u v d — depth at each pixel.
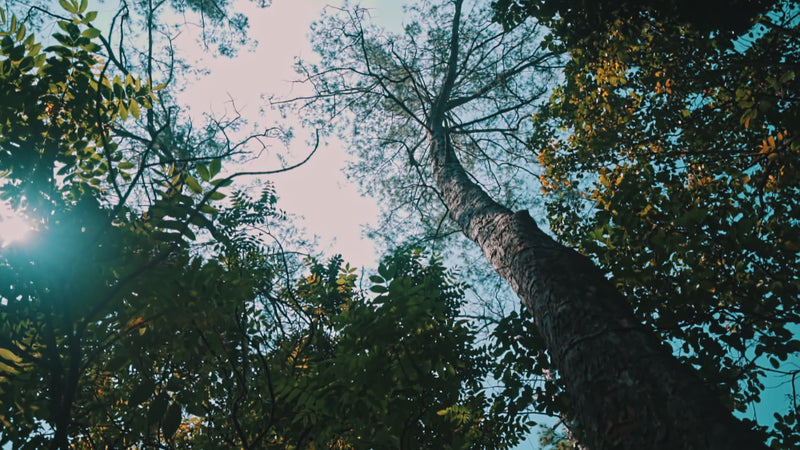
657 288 3.38
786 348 3.10
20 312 2.02
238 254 3.96
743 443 1.53
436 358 2.47
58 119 2.44
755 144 4.48
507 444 3.72
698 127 4.71
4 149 2.21
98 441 2.80
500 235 3.84
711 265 3.36
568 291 2.63
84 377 2.54
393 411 2.47
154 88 2.63
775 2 4.41
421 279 5.36
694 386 1.82
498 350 3.60
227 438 2.84
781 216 3.85
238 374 2.62
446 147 7.42
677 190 3.39
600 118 5.20
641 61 5.08
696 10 4.50
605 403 1.96
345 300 3.82
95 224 2.00
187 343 2.16
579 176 5.44
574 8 4.90
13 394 2.09
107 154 1.93
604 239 3.56
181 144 6.15
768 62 4.41
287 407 2.79
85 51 2.46
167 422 2.28
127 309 2.01
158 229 2.00
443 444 3.31
